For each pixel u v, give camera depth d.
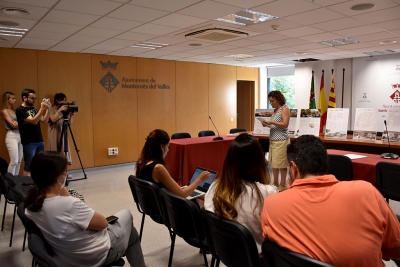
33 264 2.48
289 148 1.40
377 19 4.19
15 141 5.09
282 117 4.57
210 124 8.84
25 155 4.55
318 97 8.83
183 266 2.71
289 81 10.05
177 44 5.80
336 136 5.09
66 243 1.76
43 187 1.76
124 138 7.26
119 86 7.11
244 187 1.63
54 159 1.75
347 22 4.34
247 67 9.71
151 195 2.54
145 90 7.52
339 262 1.10
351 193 1.16
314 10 3.77
